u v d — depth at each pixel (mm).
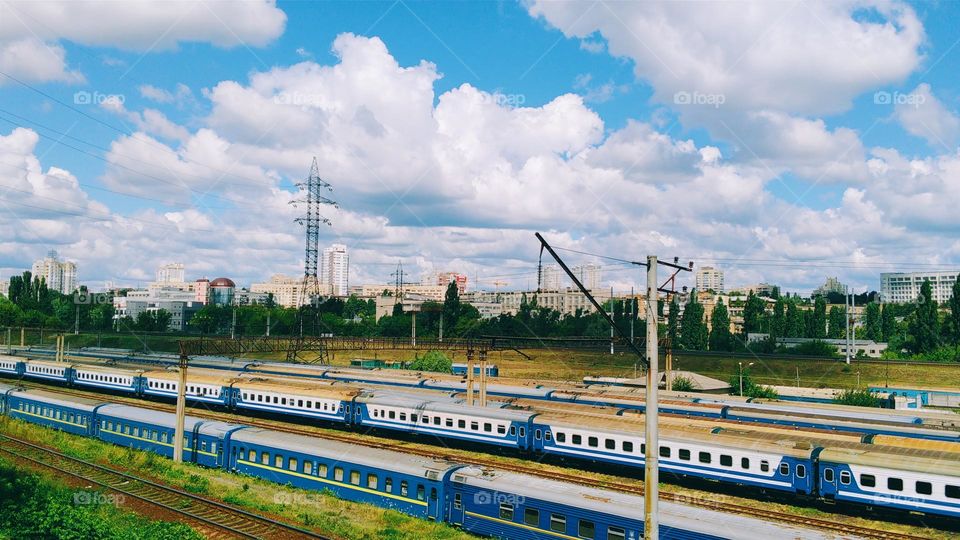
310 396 63469
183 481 42344
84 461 47219
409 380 78938
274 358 134125
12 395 67688
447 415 54031
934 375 98062
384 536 32656
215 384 71500
